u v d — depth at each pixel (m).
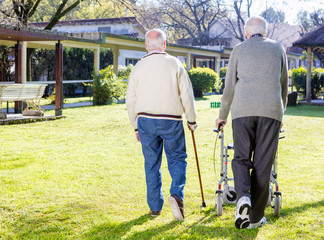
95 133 8.55
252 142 3.19
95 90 15.73
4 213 3.66
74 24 26.95
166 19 46.62
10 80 18.30
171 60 3.37
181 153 3.44
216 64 28.00
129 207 3.80
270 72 3.11
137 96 3.43
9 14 13.30
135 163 5.70
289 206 3.75
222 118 3.44
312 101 18.77
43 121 10.51
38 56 20.14
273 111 3.07
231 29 48.62
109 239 3.04
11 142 7.35
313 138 7.94
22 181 4.71
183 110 3.49
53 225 3.35
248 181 3.13
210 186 4.48
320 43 16.81
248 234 3.10
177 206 3.24
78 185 4.56
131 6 17.98
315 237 3.04
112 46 19.53
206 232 3.15
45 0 35.38
